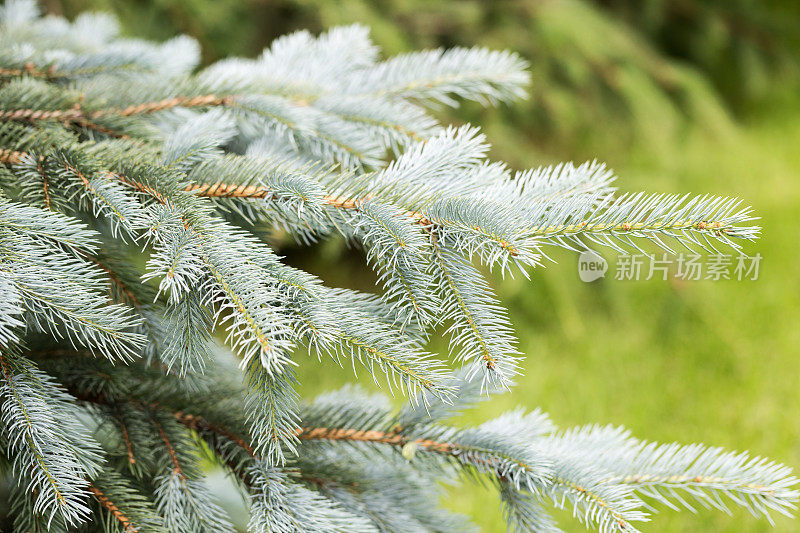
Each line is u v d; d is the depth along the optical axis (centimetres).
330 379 304
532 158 321
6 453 141
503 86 160
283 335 137
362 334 138
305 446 150
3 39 163
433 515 153
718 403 295
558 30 311
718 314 324
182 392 150
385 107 156
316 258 321
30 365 141
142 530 141
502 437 146
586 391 307
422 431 148
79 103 151
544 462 143
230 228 141
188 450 147
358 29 168
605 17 346
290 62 165
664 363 315
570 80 344
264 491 143
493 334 137
